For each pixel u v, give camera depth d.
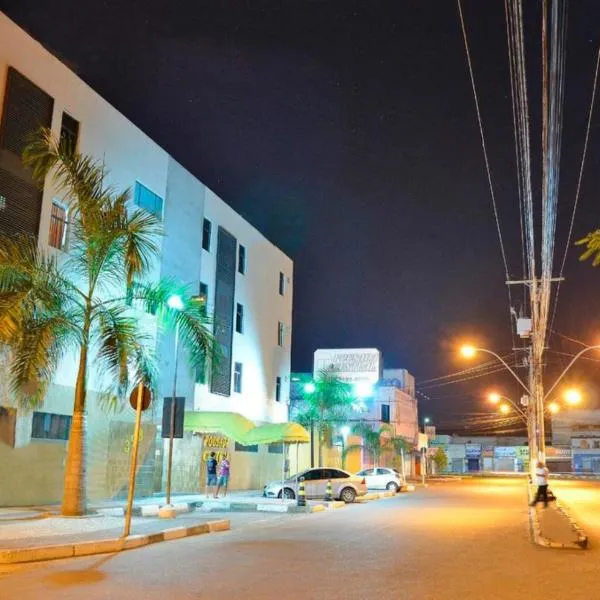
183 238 33.50
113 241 18.48
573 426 99.56
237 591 9.28
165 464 30.61
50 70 24.42
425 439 51.03
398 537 16.39
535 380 34.78
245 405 40.19
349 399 48.00
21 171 22.84
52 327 17.19
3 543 13.03
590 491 45.38
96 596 8.85
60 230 24.64
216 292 37.06
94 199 18.44
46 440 23.27
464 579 10.38
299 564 11.84
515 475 93.44
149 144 30.83
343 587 9.61
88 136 26.45
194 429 31.66
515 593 9.27
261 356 43.06
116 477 26.95
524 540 15.88
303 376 58.62
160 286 19.58
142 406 14.94
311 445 46.56
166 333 31.06
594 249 11.96
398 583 9.96
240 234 40.81
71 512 18.38
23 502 22.03
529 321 34.69
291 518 22.11
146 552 13.43
